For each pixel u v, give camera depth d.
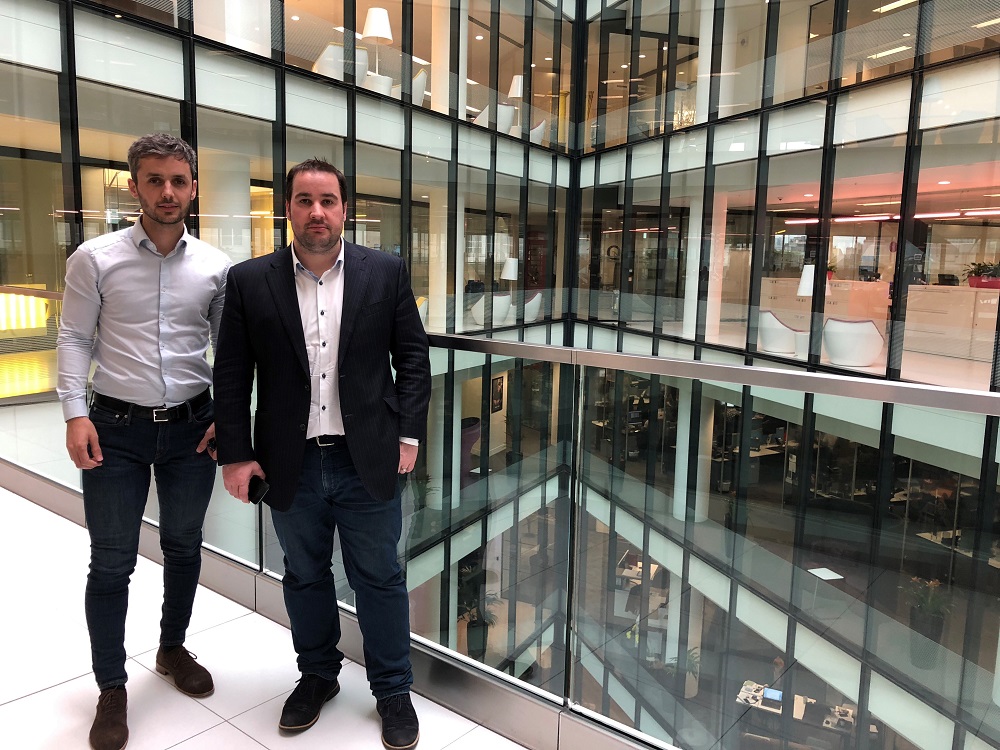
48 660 2.36
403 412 1.98
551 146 18.33
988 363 10.31
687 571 1.89
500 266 16.25
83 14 6.58
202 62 7.97
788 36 13.13
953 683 1.58
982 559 1.54
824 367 12.77
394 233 12.23
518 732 2.04
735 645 1.85
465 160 14.38
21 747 1.92
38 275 6.28
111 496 1.99
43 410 3.83
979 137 9.99
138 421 2.00
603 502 2.03
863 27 11.51
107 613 2.01
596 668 2.01
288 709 2.03
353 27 10.37
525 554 2.16
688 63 15.59
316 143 10.06
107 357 1.98
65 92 6.46
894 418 1.63
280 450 1.90
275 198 9.32
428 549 2.43
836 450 1.69
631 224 17.75
